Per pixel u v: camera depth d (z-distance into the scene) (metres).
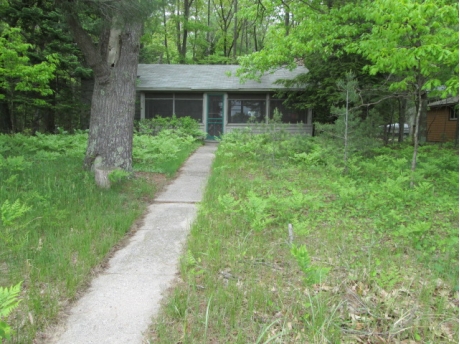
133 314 3.08
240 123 19.28
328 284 3.45
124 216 5.28
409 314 2.96
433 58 6.02
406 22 6.16
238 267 3.75
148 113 19.47
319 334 2.64
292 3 11.44
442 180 7.99
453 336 2.73
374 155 11.34
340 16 10.03
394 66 6.38
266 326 2.80
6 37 12.28
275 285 3.43
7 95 14.57
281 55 11.82
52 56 13.05
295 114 18.94
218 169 8.73
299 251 3.01
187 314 2.98
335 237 4.54
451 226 4.88
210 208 5.55
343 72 13.41
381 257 3.97
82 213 5.16
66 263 3.65
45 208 5.06
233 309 2.95
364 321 2.91
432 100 16.77
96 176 6.62
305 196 5.60
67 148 11.55
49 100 16.89
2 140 10.91
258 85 18.69
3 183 6.29
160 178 8.35
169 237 4.83
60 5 6.60
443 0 5.82
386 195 5.97
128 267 3.96
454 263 3.85
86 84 19.25
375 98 13.53
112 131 7.55
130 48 7.65
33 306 2.96
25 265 3.61
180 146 13.62
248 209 5.03
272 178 8.11
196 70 20.75
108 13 6.71
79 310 3.13
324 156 9.36
